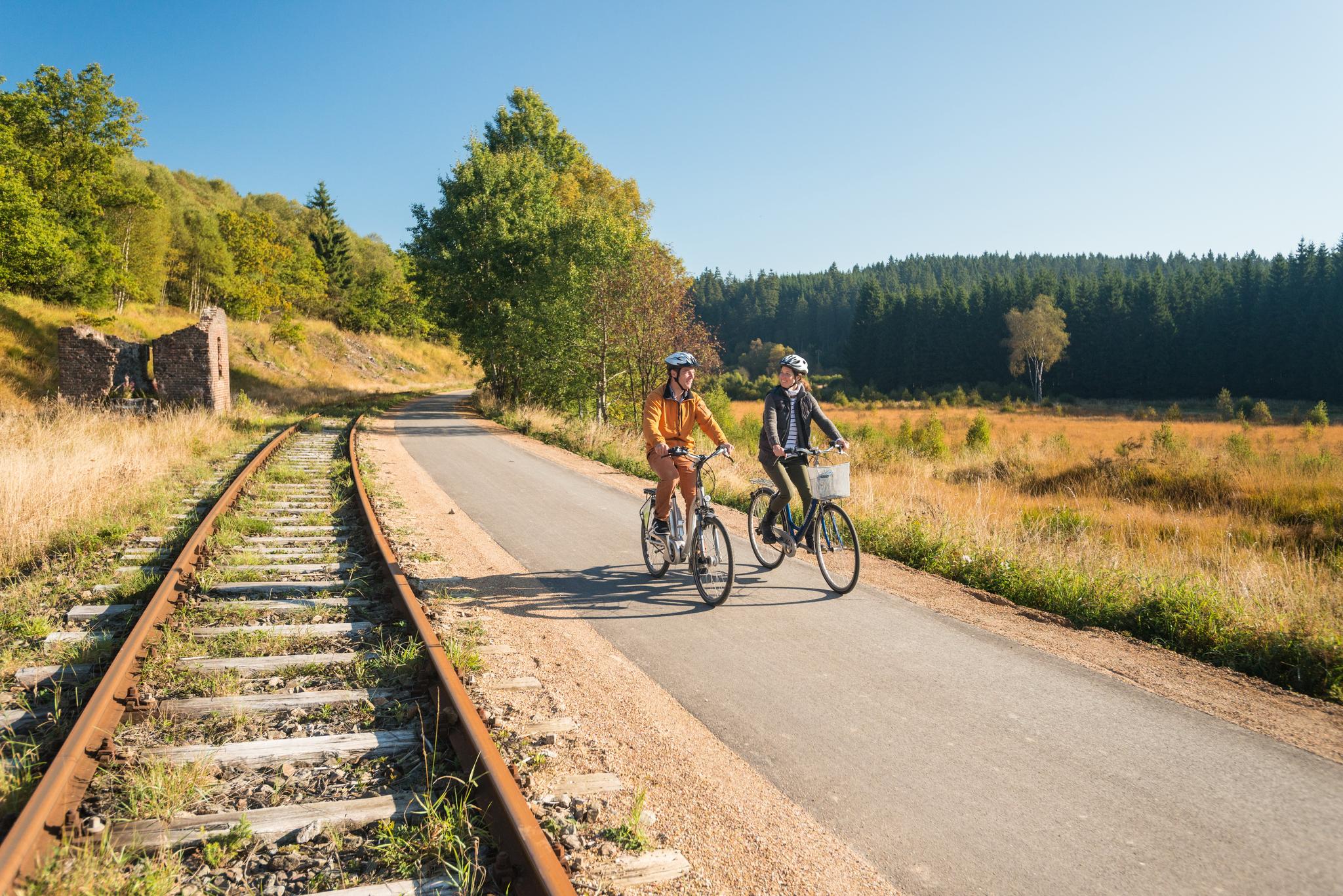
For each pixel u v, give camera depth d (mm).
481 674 4641
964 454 27391
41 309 30109
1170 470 18344
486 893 2611
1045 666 4996
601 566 7477
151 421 17484
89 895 2434
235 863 2756
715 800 3361
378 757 3549
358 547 7621
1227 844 3025
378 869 2742
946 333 114750
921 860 2936
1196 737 3986
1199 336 97625
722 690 4562
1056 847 3014
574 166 45219
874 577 7211
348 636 5094
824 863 2918
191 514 8695
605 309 23641
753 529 7648
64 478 8875
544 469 14383
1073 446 31766
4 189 31406
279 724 3836
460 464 14797
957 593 6723
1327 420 50188
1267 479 16844
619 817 3180
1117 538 12141
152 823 2891
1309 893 2719
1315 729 4102
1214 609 5848
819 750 3822
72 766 3070
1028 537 9750
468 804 3047
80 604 5547
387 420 25688
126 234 51094
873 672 4840
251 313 57875
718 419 27344
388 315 87938
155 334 34344
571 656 5074
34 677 4184
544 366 26906
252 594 5977
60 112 40219
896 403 96188
